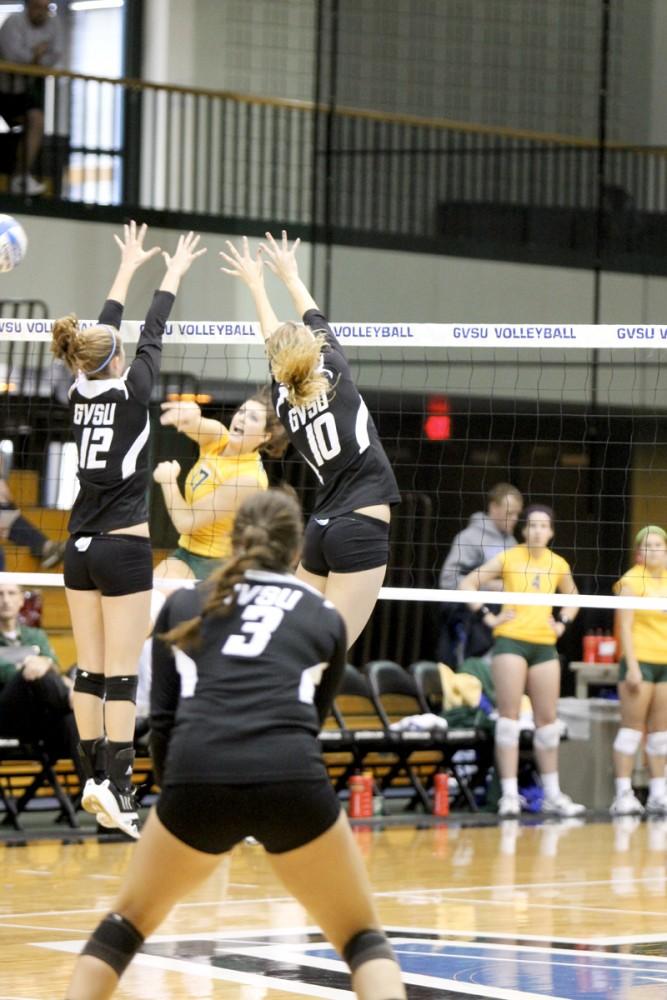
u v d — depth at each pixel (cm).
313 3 2517
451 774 1712
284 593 577
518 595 1184
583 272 2427
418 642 1995
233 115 2445
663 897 1086
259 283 1006
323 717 591
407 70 2508
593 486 2264
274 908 1024
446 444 2227
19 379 2005
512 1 2533
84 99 2283
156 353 1012
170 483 1334
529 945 886
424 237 2348
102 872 1179
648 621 1725
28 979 770
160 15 2508
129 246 1065
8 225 1074
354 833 1472
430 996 739
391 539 2106
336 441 919
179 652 566
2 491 1648
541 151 2459
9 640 1503
